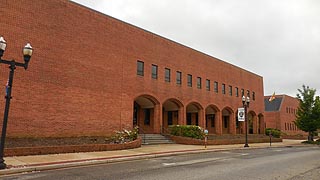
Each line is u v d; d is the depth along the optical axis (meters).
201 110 33.94
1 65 17.14
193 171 11.11
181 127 27.19
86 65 21.83
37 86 18.69
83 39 21.86
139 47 26.73
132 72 25.70
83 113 21.22
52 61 19.67
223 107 37.59
